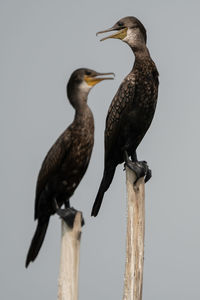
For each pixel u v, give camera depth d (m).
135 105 14.19
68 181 12.16
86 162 12.10
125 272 13.05
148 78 14.21
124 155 14.24
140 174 13.27
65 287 10.88
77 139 11.89
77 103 12.02
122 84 14.30
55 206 12.13
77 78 12.05
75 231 10.99
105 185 14.71
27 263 12.38
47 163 12.11
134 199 13.27
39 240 12.41
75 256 10.95
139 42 14.44
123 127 14.26
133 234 13.14
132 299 12.96
